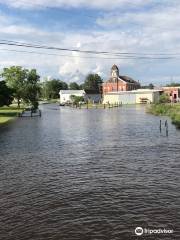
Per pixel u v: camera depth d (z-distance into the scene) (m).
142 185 16.34
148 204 13.69
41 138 34.56
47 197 14.93
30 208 13.62
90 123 51.16
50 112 87.12
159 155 23.67
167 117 58.56
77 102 132.25
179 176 17.81
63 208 13.53
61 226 11.84
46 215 12.85
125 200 14.27
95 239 10.81
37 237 11.06
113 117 62.91
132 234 11.07
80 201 14.30
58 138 34.31
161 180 17.14
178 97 130.62
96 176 18.30
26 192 15.70
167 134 34.84
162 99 112.81
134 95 132.75
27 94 111.75
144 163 21.19
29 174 19.09
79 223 12.04
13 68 110.94
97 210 13.21
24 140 33.25
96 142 30.81
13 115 75.00
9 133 39.72
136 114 70.44
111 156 23.77
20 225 12.00
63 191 15.74
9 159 23.53
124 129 41.41
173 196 14.57
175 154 23.89
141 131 38.66
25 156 24.56
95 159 22.88
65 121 56.31
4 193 15.61
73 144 29.94
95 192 15.45
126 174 18.55
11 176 18.70
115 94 136.00
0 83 75.62
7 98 76.19
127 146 28.00
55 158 23.59
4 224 12.12
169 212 12.78
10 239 10.96
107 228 11.57
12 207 13.77
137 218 12.32
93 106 118.06
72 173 19.09
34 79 113.12
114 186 16.31
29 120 60.16
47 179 17.92
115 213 12.85
